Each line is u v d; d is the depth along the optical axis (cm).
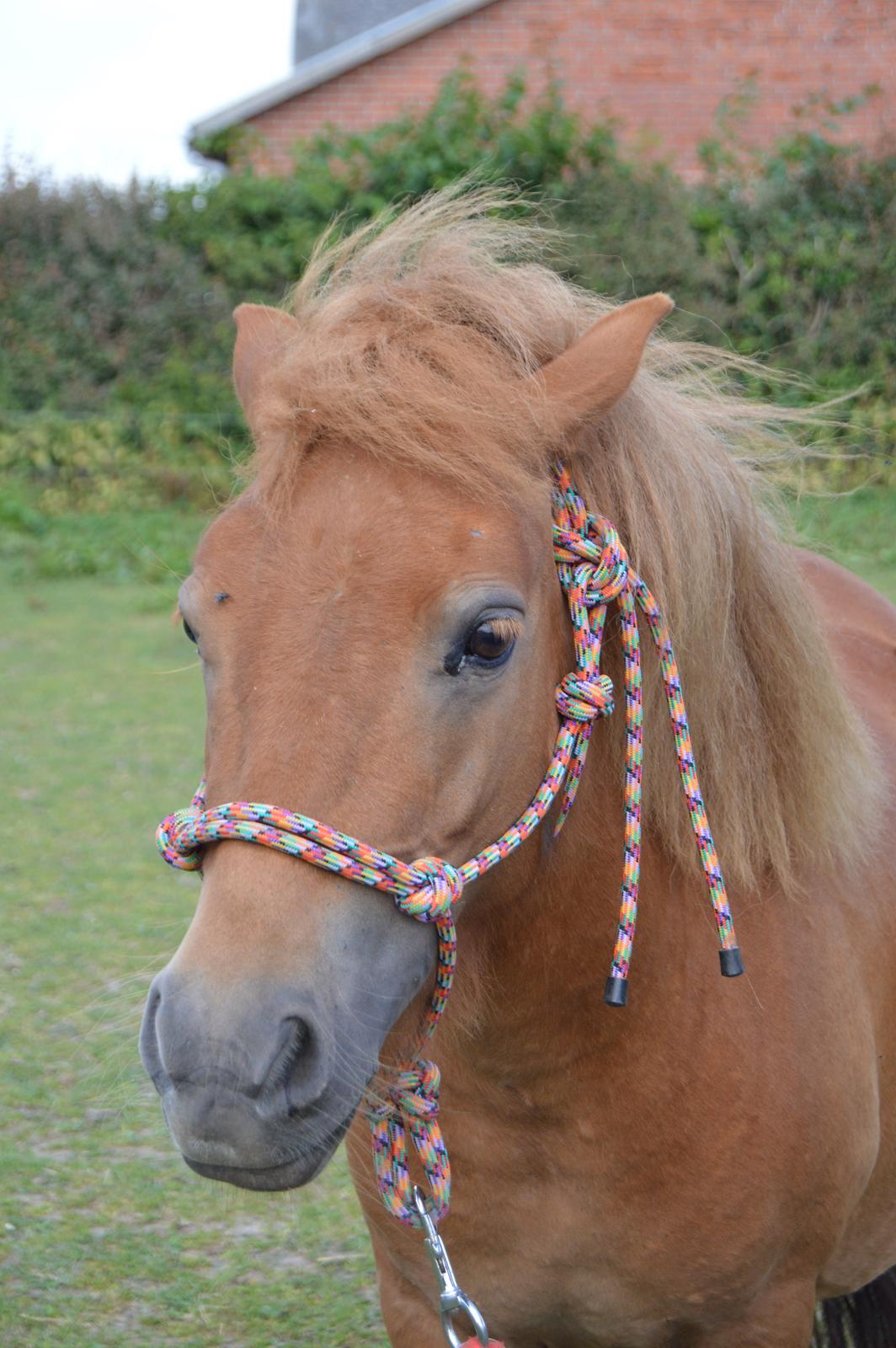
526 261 178
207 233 1160
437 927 142
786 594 177
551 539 147
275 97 1456
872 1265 208
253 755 130
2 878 470
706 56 1433
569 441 149
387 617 131
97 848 500
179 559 969
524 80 1285
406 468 136
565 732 149
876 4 1402
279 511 137
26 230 1155
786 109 1426
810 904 181
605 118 1205
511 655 137
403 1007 139
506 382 146
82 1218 292
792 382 244
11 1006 375
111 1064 238
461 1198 171
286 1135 124
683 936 167
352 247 173
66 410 1152
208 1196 302
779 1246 175
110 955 407
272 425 141
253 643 133
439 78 1472
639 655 157
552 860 156
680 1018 165
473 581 132
